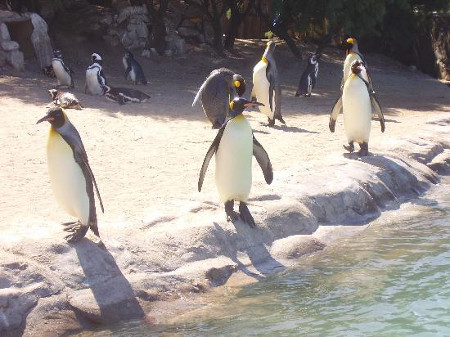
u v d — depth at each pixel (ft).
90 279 22.97
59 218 26.81
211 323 21.88
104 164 35.40
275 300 23.50
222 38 86.74
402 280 24.70
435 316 21.47
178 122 46.55
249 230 27.86
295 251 27.89
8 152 36.60
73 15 75.61
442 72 89.25
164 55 75.20
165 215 27.43
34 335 21.06
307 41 93.25
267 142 41.81
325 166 35.96
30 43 66.44
